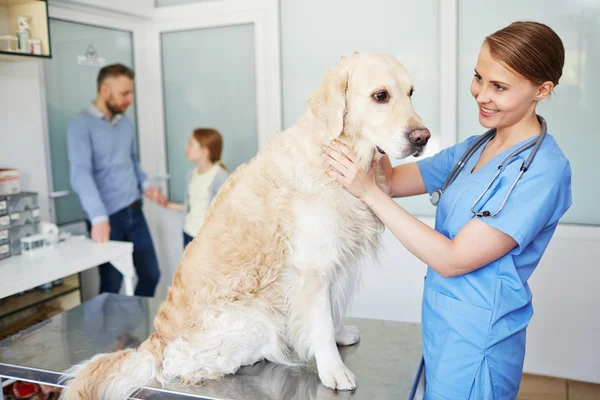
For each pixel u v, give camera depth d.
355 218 1.42
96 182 3.13
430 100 3.05
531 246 1.25
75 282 2.63
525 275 1.27
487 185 1.23
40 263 2.34
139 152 3.76
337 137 1.40
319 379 1.43
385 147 1.38
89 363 1.42
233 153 3.67
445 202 1.36
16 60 2.76
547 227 1.24
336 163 1.27
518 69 1.14
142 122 3.76
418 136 1.33
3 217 2.40
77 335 1.77
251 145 3.60
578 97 2.72
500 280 1.23
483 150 1.38
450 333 1.27
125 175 3.23
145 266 3.40
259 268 1.44
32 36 2.66
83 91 3.30
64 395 1.38
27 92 2.89
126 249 2.66
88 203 2.85
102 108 3.09
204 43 3.60
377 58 1.42
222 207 1.52
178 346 1.43
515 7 2.79
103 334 1.77
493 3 2.82
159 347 1.48
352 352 1.62
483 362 1.23
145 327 1.83
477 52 2.90
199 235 1.56
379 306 3.23
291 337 1.48
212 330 1.42
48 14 2.92
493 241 1.17
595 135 2.72
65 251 2.56
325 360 1.40
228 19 3.45
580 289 2.78
